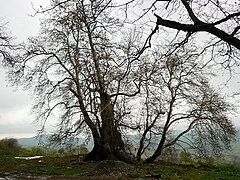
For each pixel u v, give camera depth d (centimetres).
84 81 3509
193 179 3192
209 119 3841
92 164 3644
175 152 4091
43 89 3778
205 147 3872
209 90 3900
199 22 692
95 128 3556
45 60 3791
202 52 769
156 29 745
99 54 3203
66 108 3625
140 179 3005
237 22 687
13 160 4303
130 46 2734
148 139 3997
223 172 3766
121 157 3681
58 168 3581
